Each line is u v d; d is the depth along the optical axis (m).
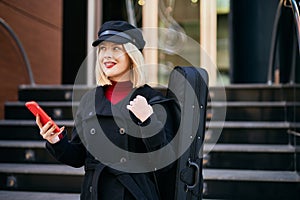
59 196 2.28
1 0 3.34
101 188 1.14
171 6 4.68
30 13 3.89
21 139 3.08
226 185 2.30
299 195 2.20
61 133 1.24
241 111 3.14
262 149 2.56
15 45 3.48
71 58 4.81
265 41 4.41
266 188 2.26
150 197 1.14
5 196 2.27
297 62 2.53
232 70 4.50
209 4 4.56
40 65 4.11
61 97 3.59
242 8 4.52
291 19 2.78
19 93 3.65
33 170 2.41
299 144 2.37
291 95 2.75
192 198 1.20
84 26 4.82
